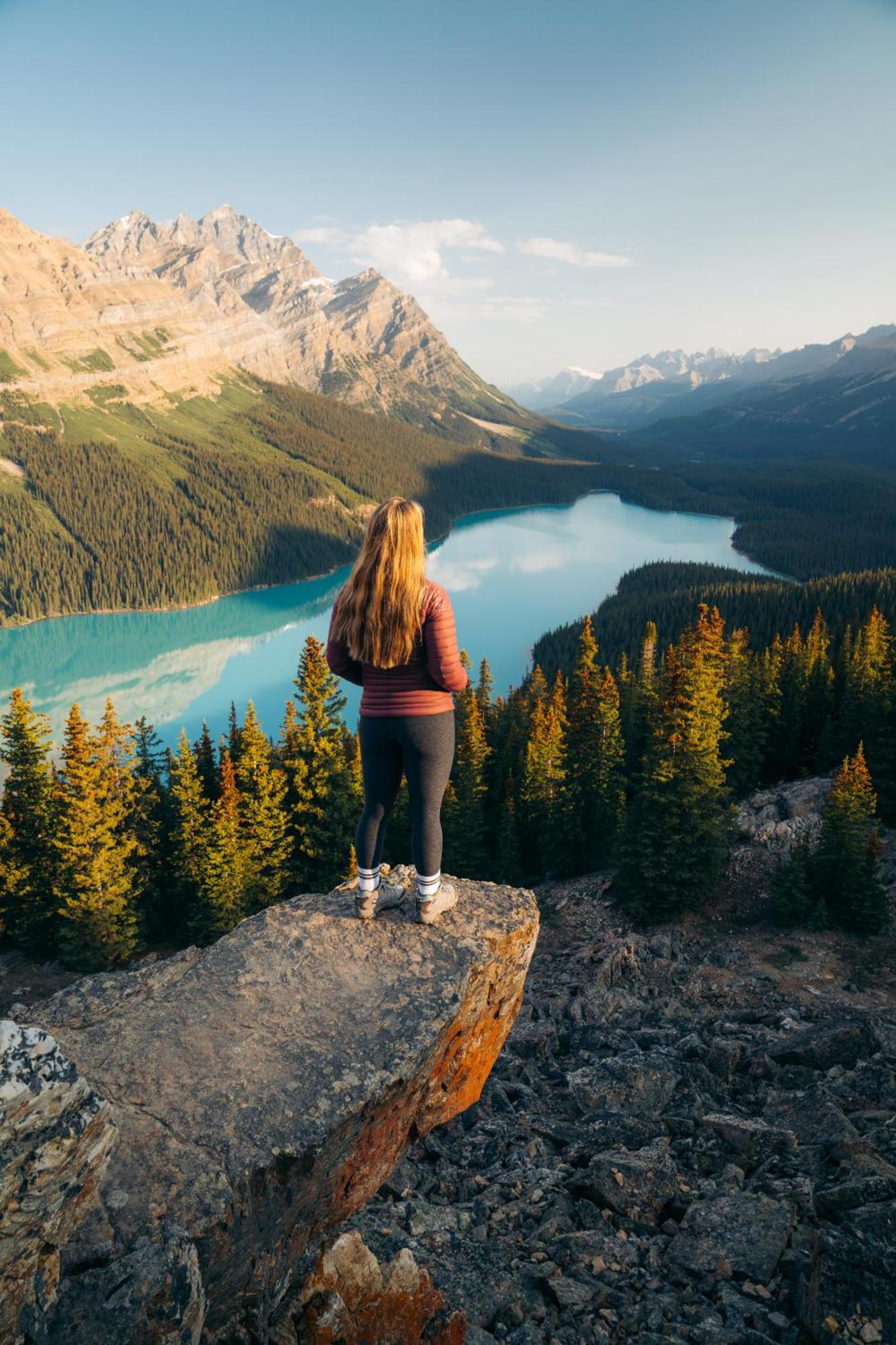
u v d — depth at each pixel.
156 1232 3.09
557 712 53.84
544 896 45.31
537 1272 7.14
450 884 5.42
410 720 4.44
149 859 48.56
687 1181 9.30
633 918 38.62
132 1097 3.67
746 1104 13.27
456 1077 4.89
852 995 27.28
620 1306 6.76
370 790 4.78
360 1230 7.21
